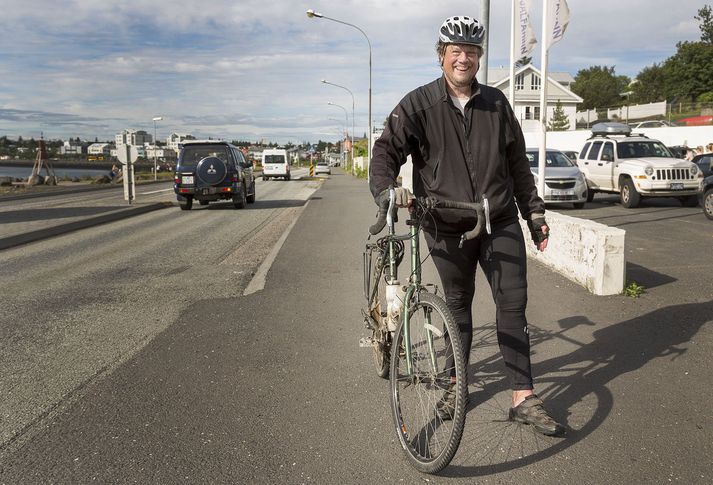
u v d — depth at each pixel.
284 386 3.85
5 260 9.31
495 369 4.04
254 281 7.27
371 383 3.87
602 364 4.06
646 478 2.65
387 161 3.06
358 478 2.70
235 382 3.94
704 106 44.41
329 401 3.59
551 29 8.87
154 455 2.94
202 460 2.89
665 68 75.56
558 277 6.74
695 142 30.22
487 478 2.68
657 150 16.59
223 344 4.78
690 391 3.58
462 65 2.93
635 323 4.95
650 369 3.94
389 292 3.34
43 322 5.58
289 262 8.51
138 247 10.56
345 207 17.64
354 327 5.19
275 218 15.77
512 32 10.30
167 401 3.64
